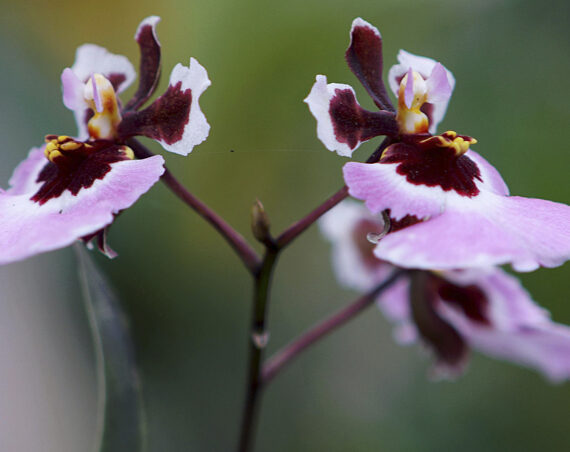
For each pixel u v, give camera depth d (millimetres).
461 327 269
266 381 250
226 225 236
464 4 322
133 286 318
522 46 322
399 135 227
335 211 284
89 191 220
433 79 228
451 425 322
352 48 231
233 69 297
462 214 217
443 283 261
